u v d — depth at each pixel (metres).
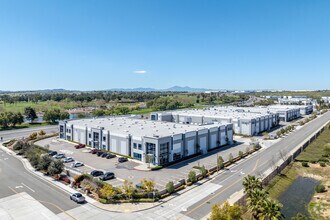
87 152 79.19
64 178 53.59
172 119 138.12
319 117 174.62
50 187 50.25
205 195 46.62
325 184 56.56
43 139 99.31
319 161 71.12
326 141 96.56
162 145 65.31
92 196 45.97
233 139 102.19
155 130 79.94
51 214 39.28
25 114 140.12
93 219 37.91
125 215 39.16
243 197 44.62
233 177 56.31
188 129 80.94
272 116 133.12
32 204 42.62
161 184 51.72
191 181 52.28
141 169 61.62
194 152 76.31
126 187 45.00
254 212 32.53
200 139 78.75
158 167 62.28
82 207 41.78
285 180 58.19
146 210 40.88
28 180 54.00
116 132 77.38
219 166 60.69
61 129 100.81
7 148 84.88
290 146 87.94
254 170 61.28
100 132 82.25
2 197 45.28
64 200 44.34
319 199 49.06
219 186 51.00
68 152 79.00
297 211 44.53
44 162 58.62
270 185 53.94
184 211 40.47
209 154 77.31
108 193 43.53
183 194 47.19
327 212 43.66
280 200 49.06
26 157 71.94
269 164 66.06
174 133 73.19
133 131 78.69
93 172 56.28
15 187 49.94
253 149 81.44
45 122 146.50
